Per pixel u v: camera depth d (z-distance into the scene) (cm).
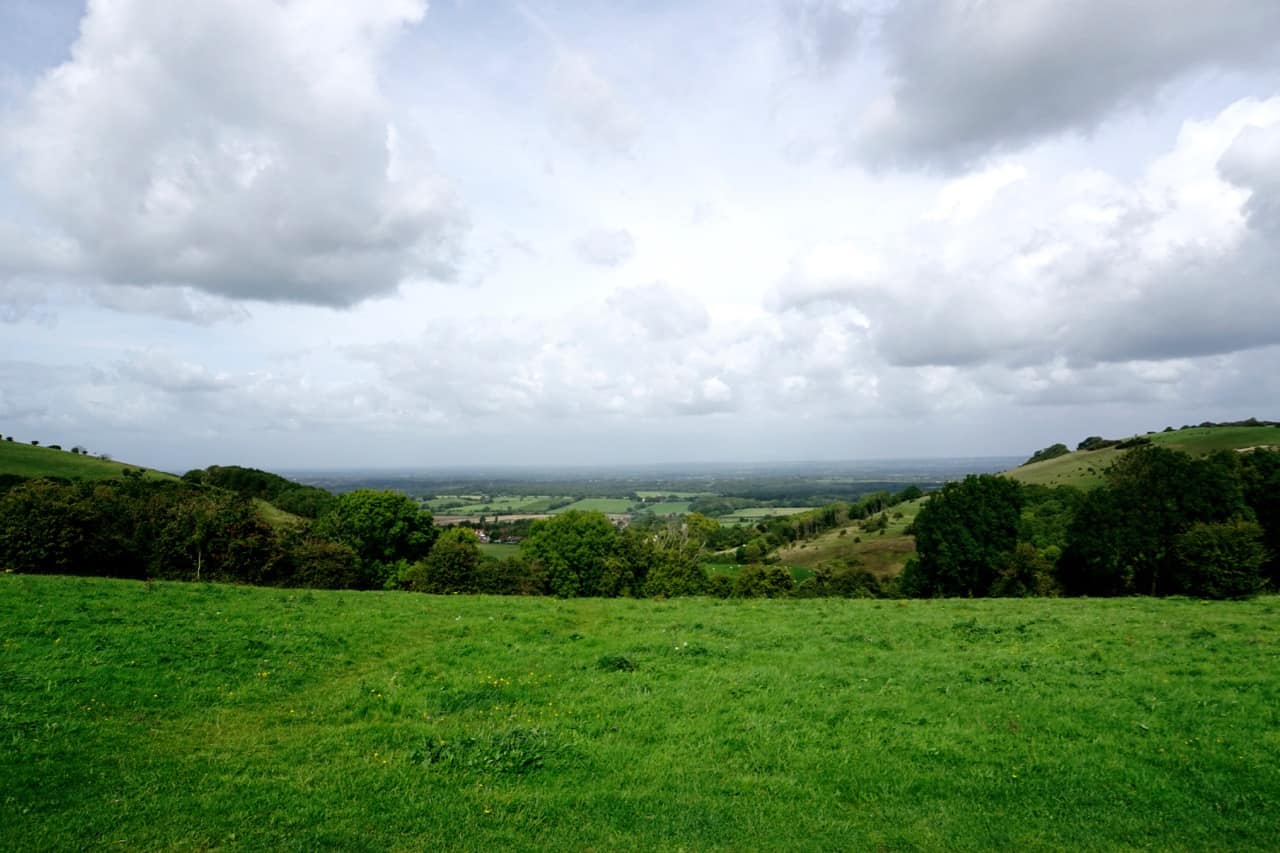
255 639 1900
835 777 1147
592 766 1173
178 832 891
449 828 938
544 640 2220
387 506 6988
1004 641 2252
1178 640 2159
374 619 2364
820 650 2091
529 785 1094
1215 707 1429
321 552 5625
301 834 902
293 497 10019
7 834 856
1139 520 4812
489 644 2070
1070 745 1266
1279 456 5116
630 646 2105
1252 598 3584
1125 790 1099
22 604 2002
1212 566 3950
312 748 1222
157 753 1164
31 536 4153
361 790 1046
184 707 1402
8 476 7556
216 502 5484
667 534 9406
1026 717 1405
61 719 1239
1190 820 1011
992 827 994
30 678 1409
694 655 1995
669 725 1373
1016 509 5922
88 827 888
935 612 2931
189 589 2609
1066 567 5512
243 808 969
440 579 6181
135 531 4950
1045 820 1016
